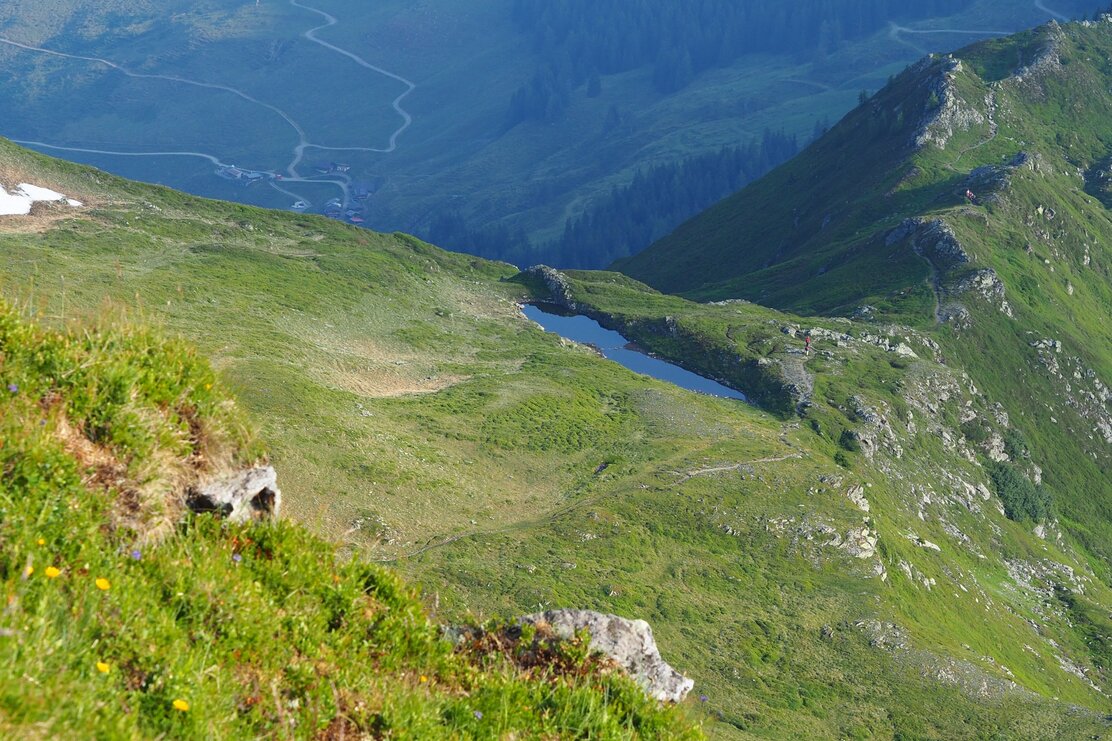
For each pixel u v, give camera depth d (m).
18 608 8.24
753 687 56.91
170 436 11.30
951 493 109.25
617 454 86.31
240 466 12.12
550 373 109.50
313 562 11.51
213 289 112.38
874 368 121.75
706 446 89.75
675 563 68.00
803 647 62.53
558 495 77.00
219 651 9.43
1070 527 124.69
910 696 60.34
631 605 59.75
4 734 6.98
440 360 112.12
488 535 64.25
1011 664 80.06
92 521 9.82
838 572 72.88
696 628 60.66
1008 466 122.75
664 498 75.19
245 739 8.77
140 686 8.56
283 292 118.81
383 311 125.06
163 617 9.21
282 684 9.62
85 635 8.54
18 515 9.19
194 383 12.27
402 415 86.94
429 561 58.50
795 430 102.44
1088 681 87.44
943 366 127.31
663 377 122.81
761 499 78.12
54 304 33.09
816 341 127.06
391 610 11.74
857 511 79.75
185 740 8.34
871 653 63.88
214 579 10.03
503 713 10.71
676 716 12.27
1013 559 108.56
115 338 12.20
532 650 12.54
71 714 7.65
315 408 77.94
